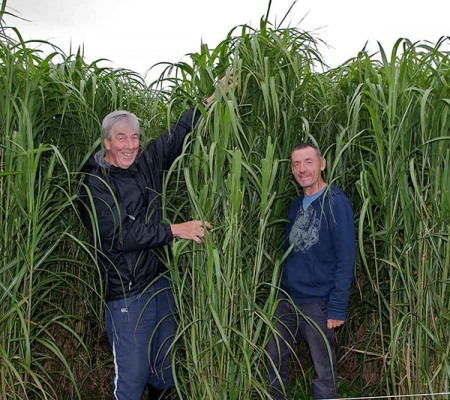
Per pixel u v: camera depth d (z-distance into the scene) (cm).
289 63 255
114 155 243
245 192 254
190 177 246
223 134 229
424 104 218
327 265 257
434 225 236
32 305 254
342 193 255
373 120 234
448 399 229
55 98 261
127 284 246
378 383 292
